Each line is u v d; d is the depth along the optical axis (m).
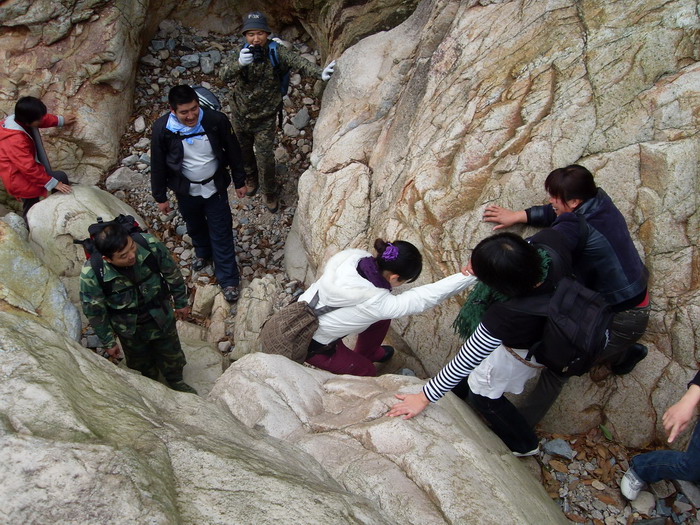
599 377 3.21
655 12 3.29
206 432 2.10
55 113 5.85
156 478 1.60
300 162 6.14
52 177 4.96
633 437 3.19
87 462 1.53
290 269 5.30
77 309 4.59
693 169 2.92
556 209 2.84
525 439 3.00
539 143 3.29
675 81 3.07
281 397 2.74
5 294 3.74
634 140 3.08
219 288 5.20
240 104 4.95
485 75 3.77
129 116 6.45
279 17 6.96
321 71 4.86
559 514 2.73
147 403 2.13
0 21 5.68
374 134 4.71
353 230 4.29
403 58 4.94
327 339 3.30
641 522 2.91
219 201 4.73
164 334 3.71
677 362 3.02
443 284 3.01
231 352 4.73
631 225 3.03
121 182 6.02
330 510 1.73
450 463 2.31
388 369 3.87
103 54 5.96
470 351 2.41
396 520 2.08
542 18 3.71
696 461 2.63
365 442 2.46
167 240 5.70
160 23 6.84
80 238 4.86
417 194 3.66
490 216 3.23
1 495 1.44
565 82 3.39
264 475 1.80
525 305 2.31
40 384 1.74
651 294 3.02
